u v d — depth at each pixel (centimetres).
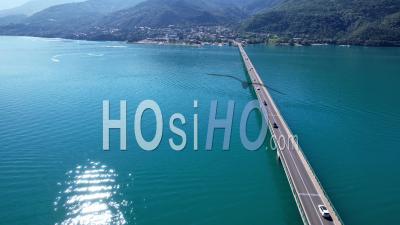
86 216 7988
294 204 8738
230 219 8144
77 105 15275
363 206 8806
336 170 10425
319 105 16300
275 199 8900
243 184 9475
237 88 18750
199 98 16738
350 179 9956
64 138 11725
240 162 10638
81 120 13400
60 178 9369
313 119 14500
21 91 17638
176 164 10319
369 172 10344
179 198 8788
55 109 14638
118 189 9019
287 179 9625
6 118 13475
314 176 9275
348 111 15525
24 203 8331
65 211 8106
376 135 12988
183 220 8031
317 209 7938
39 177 9381
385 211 8631
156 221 7950
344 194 9288
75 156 10550
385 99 17350
